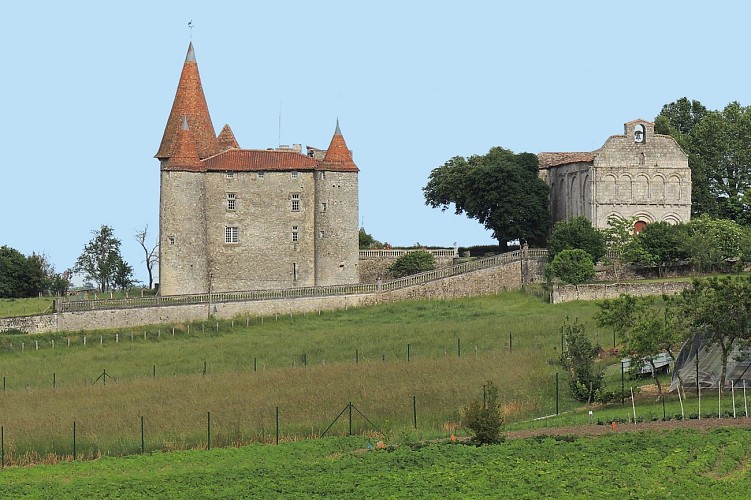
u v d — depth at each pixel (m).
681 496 94.81
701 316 129.38
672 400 130.25
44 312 189.50
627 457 106.88
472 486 100.50
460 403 132.25
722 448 108.94
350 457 112.88
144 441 122.06
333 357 160.62
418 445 115.56
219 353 166.50
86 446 121.06
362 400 133.50
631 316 137.38
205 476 107.75
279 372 148.38
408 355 155.38
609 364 149.75
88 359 165.50
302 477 106.12
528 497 96.94
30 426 126.81
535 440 114.69
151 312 189.00
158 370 156.62
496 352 155.62
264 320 194.00
